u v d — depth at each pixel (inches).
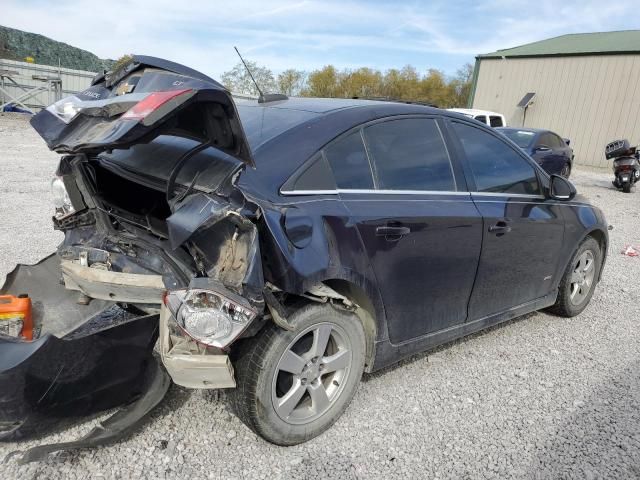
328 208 103.2
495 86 1021.8
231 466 100.0
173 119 87.4
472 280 135.1
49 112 97.7
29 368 86.3
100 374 95.4
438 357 149.3
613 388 138.3
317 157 106.5
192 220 87.7
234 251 91.0
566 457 109.1
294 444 106.8
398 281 116.2
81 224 115.3
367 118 118.4
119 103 84.9
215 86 83.4
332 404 111.1
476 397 129.6
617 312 195.2
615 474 104.9
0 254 205.3
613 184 586.2
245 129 113.0
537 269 158.1
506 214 140.4
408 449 108.7
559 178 161.2
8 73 891.4
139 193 121.3
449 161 132.5
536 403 129.0
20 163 435.2
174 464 99.3
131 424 96.5
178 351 93.3
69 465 96.6
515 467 105.3
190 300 86.6
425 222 118.3
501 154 148.3
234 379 95.3
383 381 133.7
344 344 110.5
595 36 1031.0
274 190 98.1
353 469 101.7
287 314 98.5
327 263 99.6
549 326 177.6
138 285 98.7
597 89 883.4
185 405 117.0
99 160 115.3
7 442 92.2
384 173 117.7
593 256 185.2
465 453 108.7
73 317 117.3
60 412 93.3
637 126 848.3
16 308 104.3
